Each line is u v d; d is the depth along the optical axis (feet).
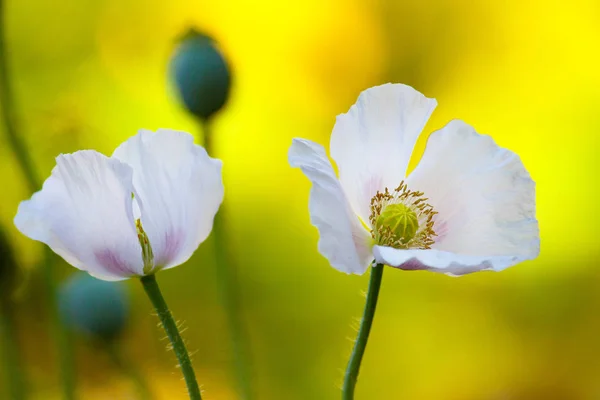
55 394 3.78
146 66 4.92
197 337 4.35
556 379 4.75
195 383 2.53
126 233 2.52
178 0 5.02
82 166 2.50
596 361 4.82
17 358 3.01
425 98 2.65
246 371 3.03
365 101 2.65
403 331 4.73
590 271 4.99
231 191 4.78
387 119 2.66
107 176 2.50
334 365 4.51
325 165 2.53
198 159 2.52
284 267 4.65
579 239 5.10
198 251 4.41
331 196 2.49
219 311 4.37
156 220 2.52
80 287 3.04
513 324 4.89
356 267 2.49
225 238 3.03
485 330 4.80
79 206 2.51
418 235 2.65
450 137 2.67
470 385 4.68
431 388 4.68
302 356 4.51
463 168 2.67
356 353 2.54
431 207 2.67
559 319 4.88
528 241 2.63
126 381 3.43
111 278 2.54
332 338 4.58
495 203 2.64
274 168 4.91
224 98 3.08
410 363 4.70
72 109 4.41
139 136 2.53
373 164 2.67
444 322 4.75
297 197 4.83
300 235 4.73
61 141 4.14
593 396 4.70
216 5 5.10
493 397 4.65
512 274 4.96
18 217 2.50
